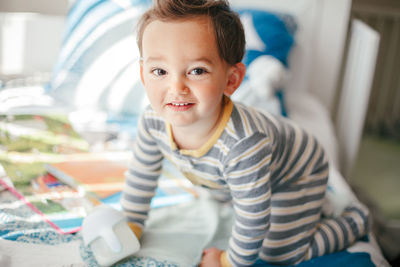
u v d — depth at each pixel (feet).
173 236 2.53
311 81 5.77
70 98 4.56
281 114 4.48
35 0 6.04
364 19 8.21
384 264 2.48
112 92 4.45
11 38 5.65
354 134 4.90
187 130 2.09
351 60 5.16
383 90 8.94
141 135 2.42
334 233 2.55
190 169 2.29
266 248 2.44
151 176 2.53
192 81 1.79
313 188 2.64
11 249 2.07
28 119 3.92
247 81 4.51
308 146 2.68
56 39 5.84
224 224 2.76
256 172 2.04
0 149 3.24
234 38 1.95
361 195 6.17
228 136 2.06
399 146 8.81
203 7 1.80
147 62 1.84
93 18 4.65
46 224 2.37
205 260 2.26
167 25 1.76
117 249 2.07
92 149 3.56
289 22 5.10
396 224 5.22
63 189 2.83
